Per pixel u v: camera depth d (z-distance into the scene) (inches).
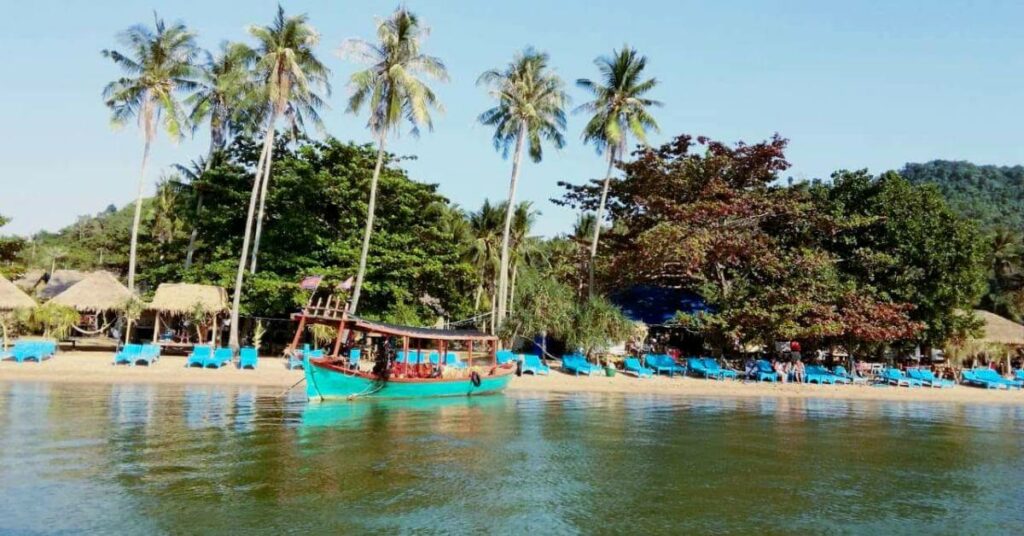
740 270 1752.0
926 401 1347.2
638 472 582.6
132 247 1539.1
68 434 671.8
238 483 503.8
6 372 1147.9
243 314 1553.9
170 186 1899.6
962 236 1733.5
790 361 1664.6
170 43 1578.5
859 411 1117.7
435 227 1802.4
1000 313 2741.1
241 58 1499.8
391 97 1443.2
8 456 573.9
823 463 650.8
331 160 1710.1
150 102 1553.9
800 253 1695.4
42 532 390.9
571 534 411.8
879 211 1769.2
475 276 1883.6
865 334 1491.1
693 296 1867.6
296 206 1688.0
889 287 1724.9
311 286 1016.2
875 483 573.3
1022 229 4293.8
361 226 1711.4
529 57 1644.9
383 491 494.9
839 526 447.5
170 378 1165.7
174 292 1494.8
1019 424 986.1
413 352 1498.5
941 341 1770.4
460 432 757.9
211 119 1878.7
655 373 1557.6
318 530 404.5
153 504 448.1
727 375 1550.2
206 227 1787.6
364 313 1642.5
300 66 1529.3
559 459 624.7
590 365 1475.1
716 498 506.6
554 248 2679.6
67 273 2215.8
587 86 1712.6
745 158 1752.0
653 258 1540.4
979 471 634.2
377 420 832.3
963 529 448.1
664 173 1747.0
